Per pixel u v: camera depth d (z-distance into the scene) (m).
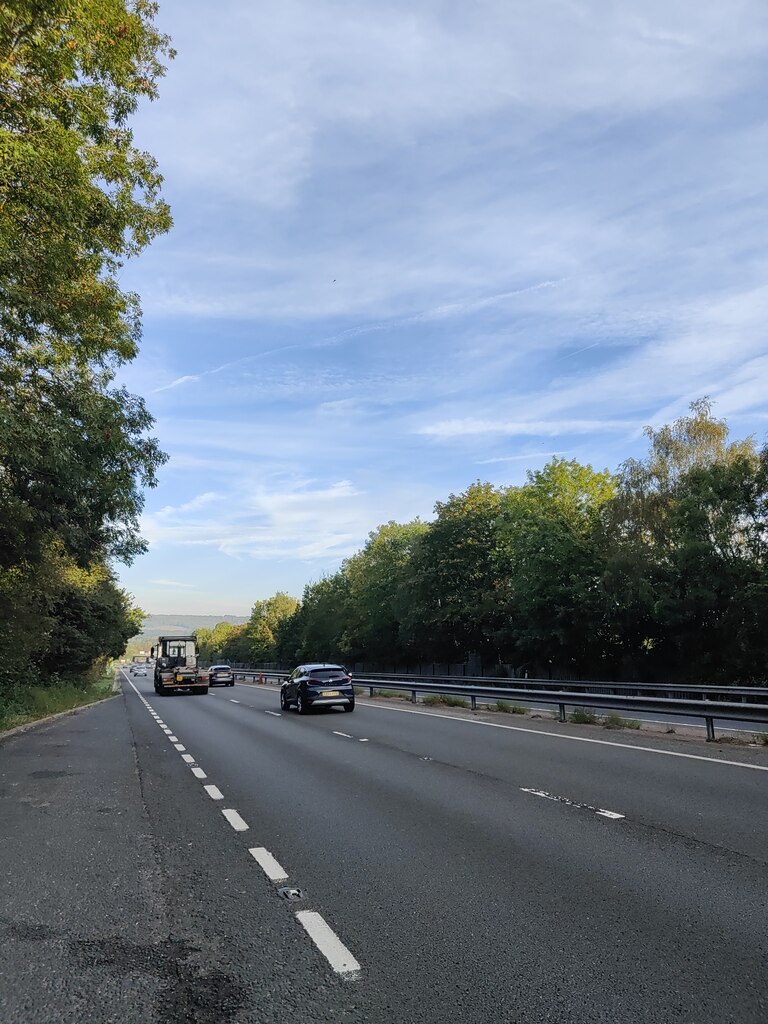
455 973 3.83
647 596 32.84
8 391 11.60
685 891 5.03
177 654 39.22
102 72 10.72
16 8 8.87
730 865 5.59
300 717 20.84
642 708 14.82
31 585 21.41
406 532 66.88
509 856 5.98
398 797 8.57
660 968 3.84
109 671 102.25
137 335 13.94
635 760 10.77
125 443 13.77
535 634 38.41
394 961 4.00
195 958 4.10
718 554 32.31
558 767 10.34
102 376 14.54
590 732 14.84
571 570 37.81
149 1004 3.56
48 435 11.55
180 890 5.33
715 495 32.00
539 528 39.66
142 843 6.71
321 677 22.17
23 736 16.62
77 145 10.04
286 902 5.02
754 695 18.20
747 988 3.60
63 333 11.62
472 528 49.34
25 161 8.83
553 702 17.80
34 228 10.09
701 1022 3.29
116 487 14.56
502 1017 3.36
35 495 14.83
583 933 4.32
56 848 6.57
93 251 11.54
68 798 8.98
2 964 4.05
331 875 5.61
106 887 5.42
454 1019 3.36
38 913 4.87
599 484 45.19
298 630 91.62
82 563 19.64
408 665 60.69
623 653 37.16
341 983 3.75
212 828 7.26
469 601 46.75
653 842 6.27
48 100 9.84
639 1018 3.33
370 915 4.72
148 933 4.49
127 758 12.66
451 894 5.09
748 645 30.67
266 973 3.89
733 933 4.29
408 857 6.04
